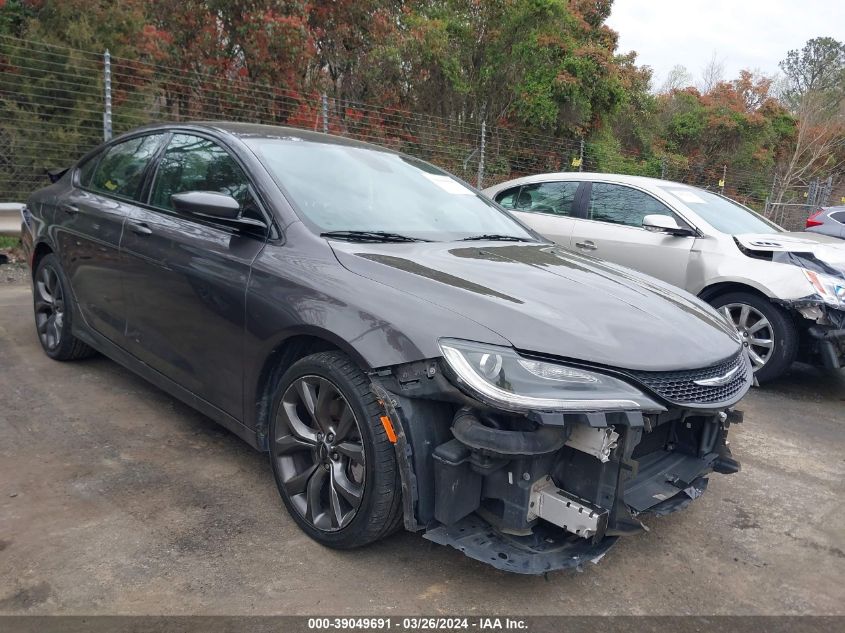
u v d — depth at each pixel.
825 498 3.44
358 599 2.33
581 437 2.23
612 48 19.23
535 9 15.61
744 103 26.42
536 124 15.77
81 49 9.12
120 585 2.32
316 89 12.09
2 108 8.35
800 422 4.62
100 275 3.84
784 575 2.71
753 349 5.33
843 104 29.25
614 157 17.19
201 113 10.73
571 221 6.42
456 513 2.23
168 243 3.30
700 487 2.71
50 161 8.80
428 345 2.23
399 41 14.02
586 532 2.18
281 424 2.74
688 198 6.02
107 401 3.96
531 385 2.12
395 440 2.27
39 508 2.77
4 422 3.58
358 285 2.53
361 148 3.74
